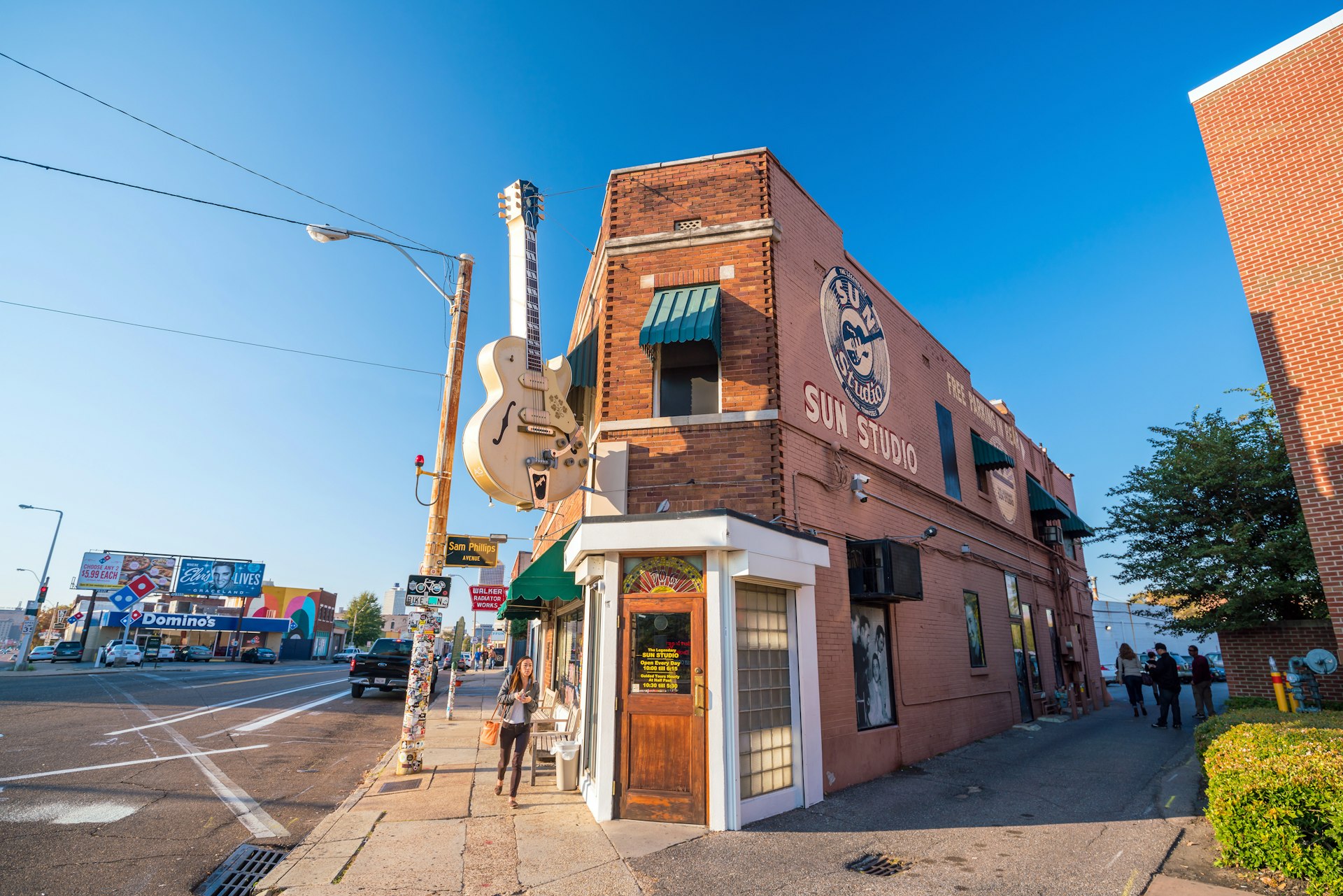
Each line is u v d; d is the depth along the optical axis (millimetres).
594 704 8336
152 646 38719
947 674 12703
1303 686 12750
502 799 7961
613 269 10242
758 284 9727
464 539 15602
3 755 9078
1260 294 11328
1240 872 5277
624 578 7688
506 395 8242
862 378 11961
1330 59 11188
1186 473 16453
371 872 5457
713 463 8992
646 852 6102
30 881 4969
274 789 8266
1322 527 10281
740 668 7504
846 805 7918
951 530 14281
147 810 6934
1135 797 8078
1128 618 43344
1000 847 6250
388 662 20703
